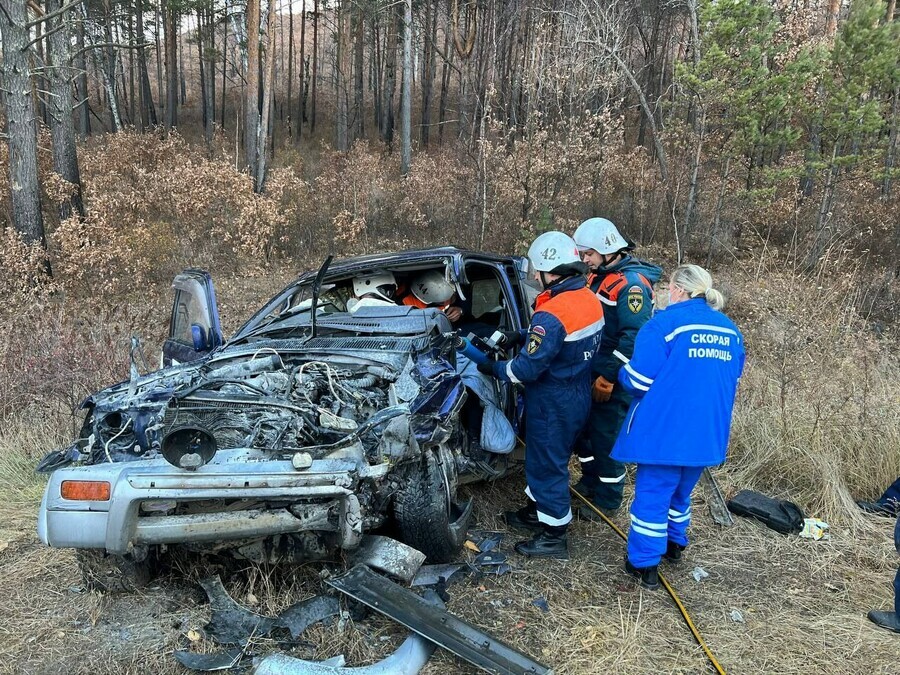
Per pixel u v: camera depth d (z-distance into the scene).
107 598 2.86
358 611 2.71
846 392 4.79
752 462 4.38
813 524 3.66
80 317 6.75
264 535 2.49
